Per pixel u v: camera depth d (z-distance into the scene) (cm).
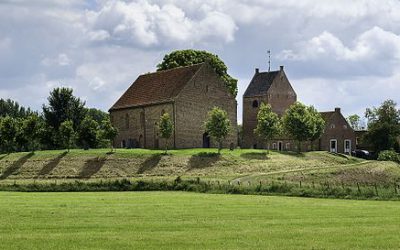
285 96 14188
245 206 4556
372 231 3164
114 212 4050
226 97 11575
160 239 2870
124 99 12488
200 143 11150
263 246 2716
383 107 13675
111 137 10325
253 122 14125
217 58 13400
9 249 2625
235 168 9319
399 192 5931
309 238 2928
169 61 13288
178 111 10825
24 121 10506
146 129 11531
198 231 3144
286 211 4194
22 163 9406
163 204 4706
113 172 9075
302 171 8975
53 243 2764
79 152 9750
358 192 5794
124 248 2659
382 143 13250
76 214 3912
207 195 5859
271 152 10569
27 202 4891
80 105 12738
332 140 13375
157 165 9288
